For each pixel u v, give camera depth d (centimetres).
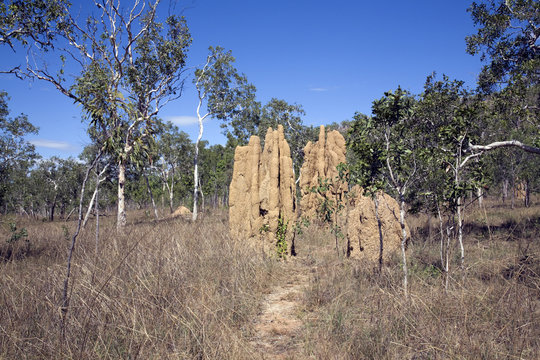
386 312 616
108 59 2153
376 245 1120
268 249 1203
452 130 817
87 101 536
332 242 1541
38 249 1269
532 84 1359
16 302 620
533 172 2309
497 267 819
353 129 833
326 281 880
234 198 1276
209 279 827
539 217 1672
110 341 519
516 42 1398
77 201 4075
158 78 2484
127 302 614
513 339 507
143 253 870
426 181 821
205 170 5381
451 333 527
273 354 548
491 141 1664
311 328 626
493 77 1407
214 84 3028
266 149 1302
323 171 1992
